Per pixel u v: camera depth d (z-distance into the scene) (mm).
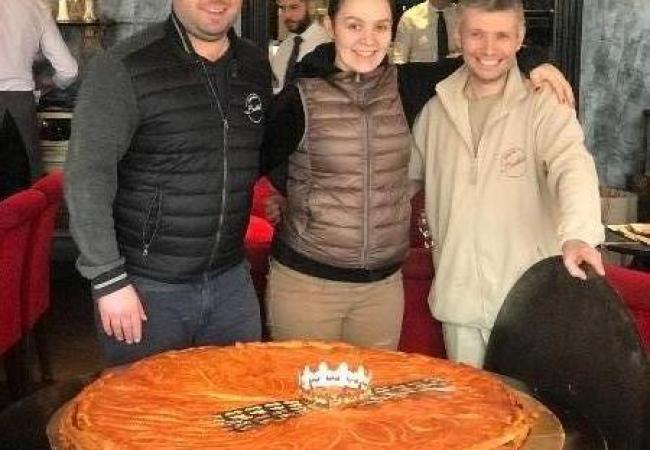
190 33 2502
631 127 7023
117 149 2453
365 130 2658
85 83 2461
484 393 2051
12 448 1821
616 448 2090
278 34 6555
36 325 4539
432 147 2928
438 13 6004
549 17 6914
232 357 2277
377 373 2180
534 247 2807
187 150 2520
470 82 2859
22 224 3797
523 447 1804
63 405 2037
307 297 2768
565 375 2258
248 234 4309
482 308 2850
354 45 2609
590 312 2213
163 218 2549
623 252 4133
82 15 7012
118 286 2457
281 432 1826
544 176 2795
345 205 2674
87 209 2418
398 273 2871
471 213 2832
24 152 5773
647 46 6953
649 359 2068
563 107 2709
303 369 2102
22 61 5695
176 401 1999
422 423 1874
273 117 2689
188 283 2629
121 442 1788
